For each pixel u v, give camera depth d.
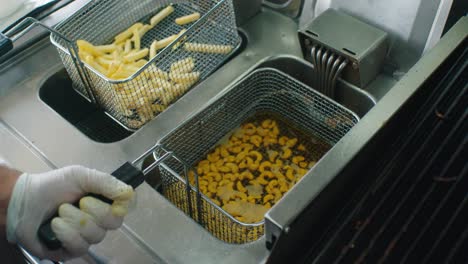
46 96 1.04
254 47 1.06
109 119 1.09
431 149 0.74
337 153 0.61
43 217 0.64
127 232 0.73
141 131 0.91
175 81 0.95
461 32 0.75
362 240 0.65
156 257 0.70
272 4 1.13
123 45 1.04
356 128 0.63
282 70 1.06
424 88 0.71
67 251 0.65
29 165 0.85
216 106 0.94
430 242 0.65
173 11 1.12
